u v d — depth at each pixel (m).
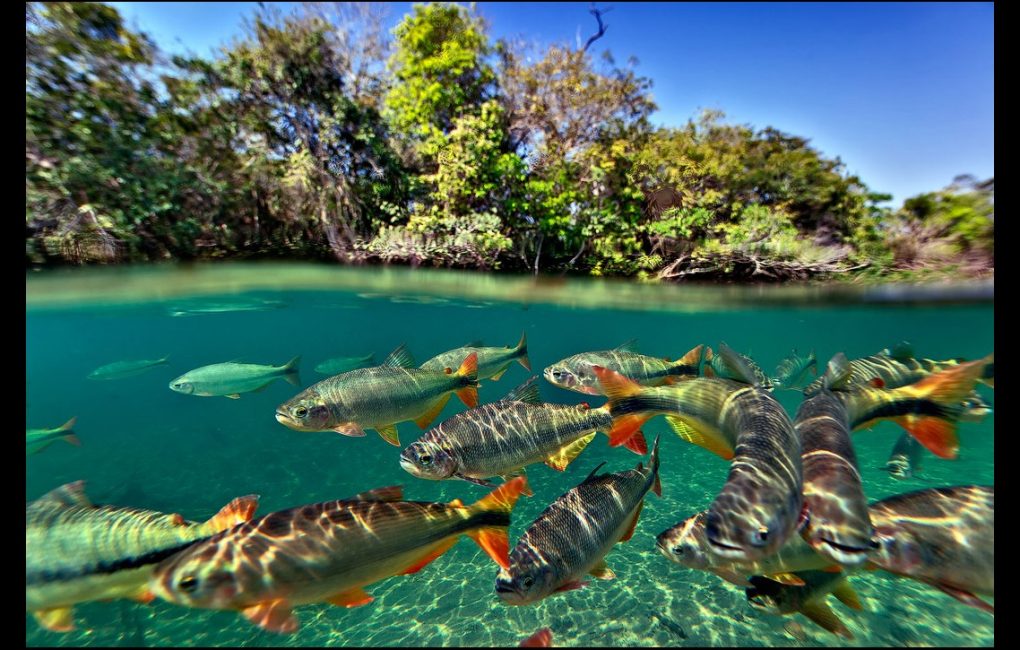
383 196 14.72
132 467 11.23
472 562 6.73
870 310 16.94
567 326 29.66
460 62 13.79
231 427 15.88
